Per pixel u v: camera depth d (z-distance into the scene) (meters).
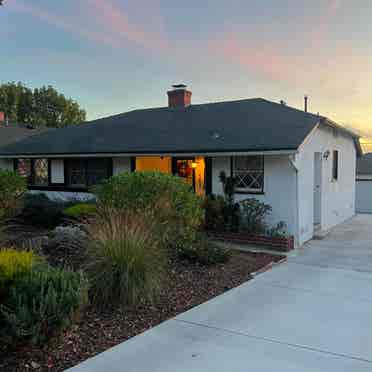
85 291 3.69
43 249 6.34
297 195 9.20
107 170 12.84
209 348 3.72
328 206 11.84
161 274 5.23
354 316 4.59
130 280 4.55
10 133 23.69
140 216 5.95
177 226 6.63
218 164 10.51
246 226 9.39
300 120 10.70
